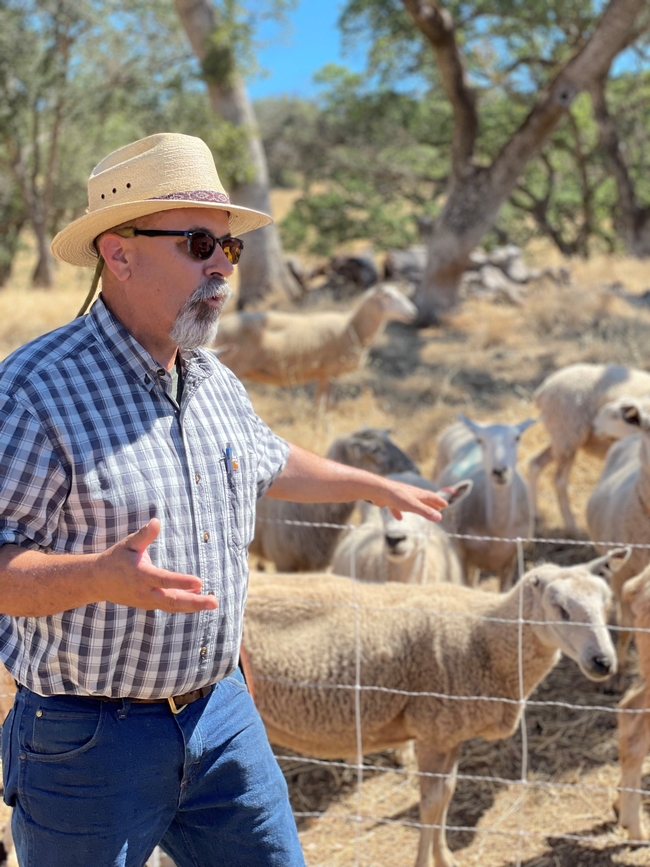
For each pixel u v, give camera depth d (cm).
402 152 2650
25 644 193
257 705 375
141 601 159
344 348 1021
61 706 190
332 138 2611
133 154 202
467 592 392
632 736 374
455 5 1848
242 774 207
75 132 2414
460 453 678
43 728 190
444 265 1501
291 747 388
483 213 1487
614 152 2223
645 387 695
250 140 1742
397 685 367
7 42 2006
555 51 2078
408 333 1447
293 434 876
